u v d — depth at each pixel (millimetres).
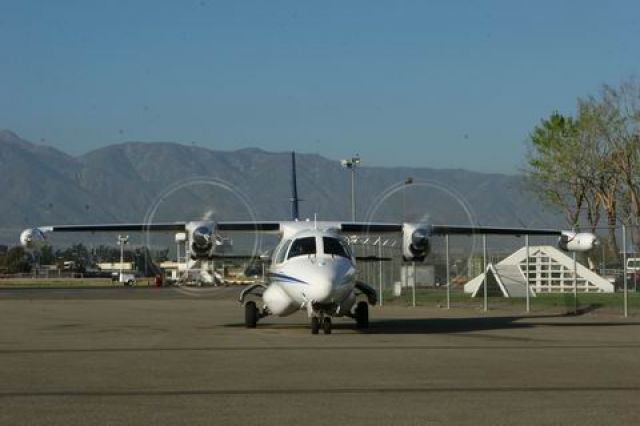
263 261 25250
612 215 54344
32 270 117062
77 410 10438
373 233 26688
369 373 13641
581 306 32344
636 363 14898
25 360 15680
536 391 11773
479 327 24078
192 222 25281
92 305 38812
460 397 11320
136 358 15977
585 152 54062
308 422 9688
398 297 39781
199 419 9875
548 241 49531
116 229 26500
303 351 17109
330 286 20547
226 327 24703
